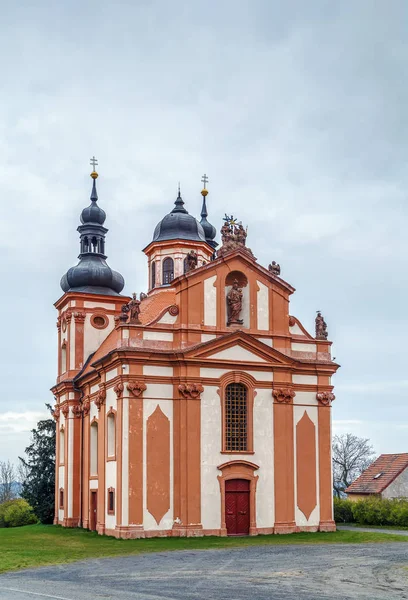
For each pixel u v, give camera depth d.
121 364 49.41
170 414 50.03
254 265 54.12
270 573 30.70
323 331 56.50
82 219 71.06
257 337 53.50
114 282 68.50
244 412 52.03
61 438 67.94
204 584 27.88
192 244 65.81
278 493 51.56
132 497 48.09
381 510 59.94
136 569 32.66
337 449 109.94
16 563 35.38
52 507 73.56
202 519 49.12
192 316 51.56
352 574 30.19
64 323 68.75
